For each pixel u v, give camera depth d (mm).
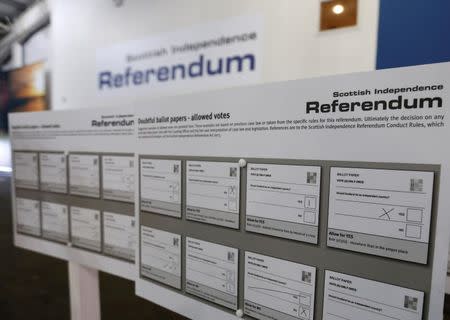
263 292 605
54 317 1951
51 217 1072
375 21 1096
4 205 3426
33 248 1136
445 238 425
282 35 1270
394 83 450
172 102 722
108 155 908
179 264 737
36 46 2793
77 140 977
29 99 2949
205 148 671
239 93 615
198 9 1458
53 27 2043
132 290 2100
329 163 514
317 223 533
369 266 487
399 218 458
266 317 603
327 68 1192
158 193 766
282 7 1264
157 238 777
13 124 1140
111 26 1754
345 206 503
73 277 1067
